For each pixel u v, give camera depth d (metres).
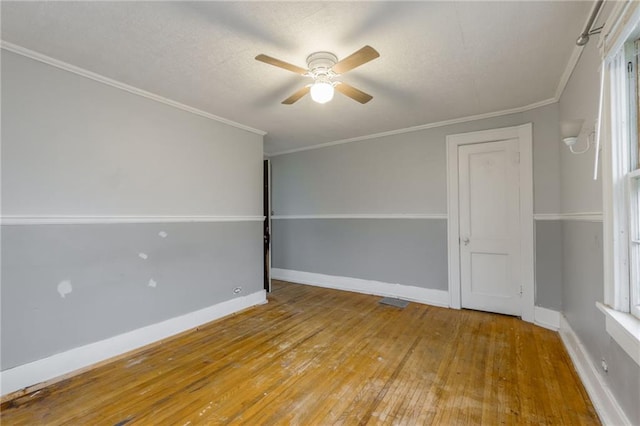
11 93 2.02
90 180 2.39
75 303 2.29
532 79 2.51
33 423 1.70
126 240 2.60
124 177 2.61
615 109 1.51
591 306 1.92
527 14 1.70
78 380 2.12
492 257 3.40
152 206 2.81
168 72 2.38
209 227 3.31
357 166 4.41
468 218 3.53
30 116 2.10
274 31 1.86
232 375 2.17
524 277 3.15
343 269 4.57
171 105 2.97
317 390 1.98
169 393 1.96
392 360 2.36
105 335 2.44
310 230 4.93
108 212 2.50
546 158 3.00
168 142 2.95
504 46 2.02
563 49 2.05
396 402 1.84
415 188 3.90
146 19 1.74
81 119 2.35
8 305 1.99
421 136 3.85
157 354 2.52
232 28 1.83
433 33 1.88
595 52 1.76
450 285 3.63
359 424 1.66
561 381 2.03
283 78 2.50
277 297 4.18
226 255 3.49
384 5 1.63
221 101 2.98
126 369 2.27
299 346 2.63
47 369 2.12
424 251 3.84
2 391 1.93
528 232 3.11
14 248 2.02
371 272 4.30
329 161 4.70
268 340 2.77
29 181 2.09
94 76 2.39
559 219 2.90
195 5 1.62
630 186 1.46
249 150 3.87
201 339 2.81
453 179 3.61
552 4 1.62
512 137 3.24
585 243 2.06
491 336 2.79
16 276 2.02
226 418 1.72
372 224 4.28
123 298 2.57
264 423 1.68
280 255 5.32
